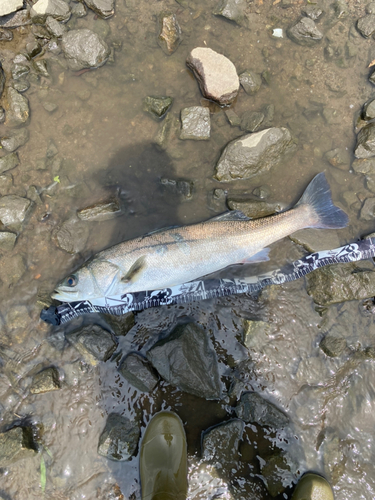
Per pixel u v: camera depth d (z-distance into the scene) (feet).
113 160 2.89
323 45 3.02
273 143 2.81
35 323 2.68
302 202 2.77
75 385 2.60
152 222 2.86
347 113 2.96
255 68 3.00
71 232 2.80
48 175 2.85
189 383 2.52
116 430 2.50
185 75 2.96
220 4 3.00
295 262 2.79
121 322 2.64
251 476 2.44
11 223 2.75
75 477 2.47
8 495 2.45
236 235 2.69
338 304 2.72
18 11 2.92
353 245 2.79
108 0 2.96
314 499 2.32
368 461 2.46
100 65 2.95
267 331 2.67
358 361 2.63
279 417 2.49
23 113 2.87
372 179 2.87
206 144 2.91
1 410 2.56
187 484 2.43
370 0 3.03
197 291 2.76
